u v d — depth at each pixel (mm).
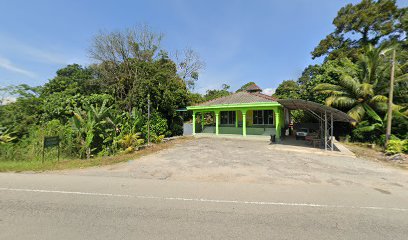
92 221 3492
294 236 3072
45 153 10242
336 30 25281
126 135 11750
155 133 16562
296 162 8641
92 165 7996
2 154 9930
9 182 5805
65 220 3523
